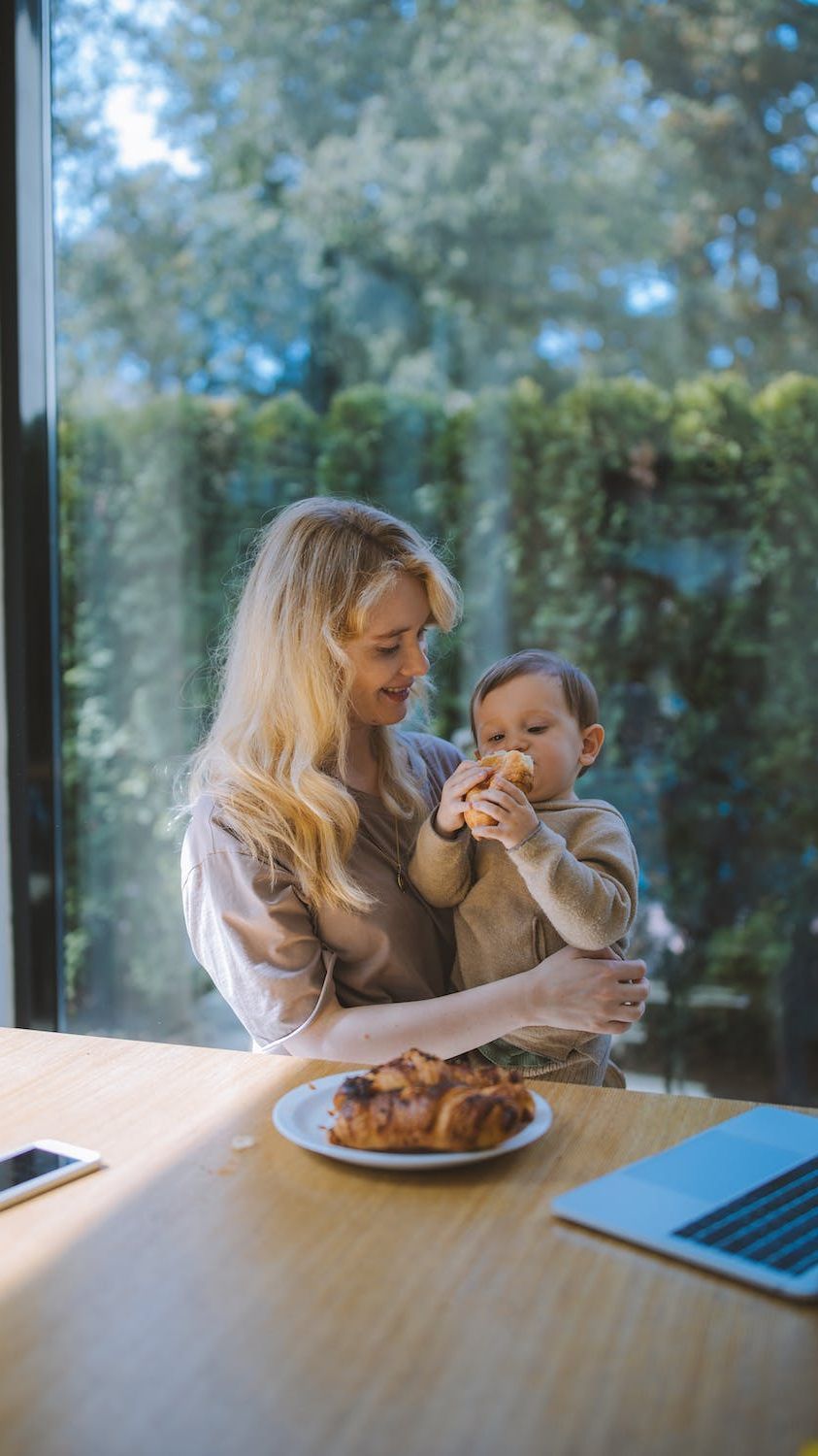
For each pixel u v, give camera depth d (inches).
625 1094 40.9
